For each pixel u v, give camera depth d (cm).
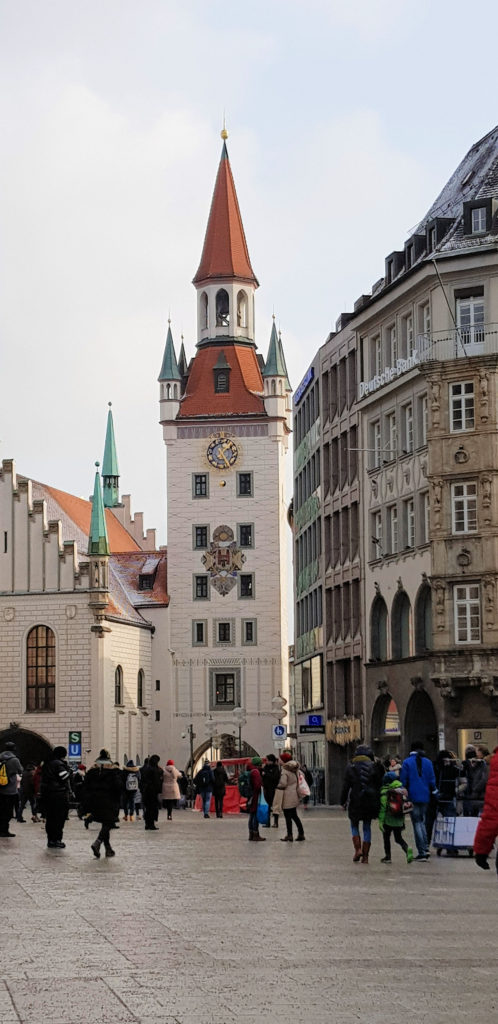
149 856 3303
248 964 1521
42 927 1844
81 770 7919
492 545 6312
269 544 12062
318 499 8575
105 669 10519
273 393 12206
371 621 7288
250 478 12156
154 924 1878
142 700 11538
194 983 1398
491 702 6312
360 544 7494
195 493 12188
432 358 6538
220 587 12012
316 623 8769
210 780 6225
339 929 1831
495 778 1370
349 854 3394
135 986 1380
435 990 1362
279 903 2170
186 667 11931
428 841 3297
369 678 7219
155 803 4822
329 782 8025
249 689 11900
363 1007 1274
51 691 10475
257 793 4009
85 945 1667
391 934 1783
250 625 11969
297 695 10031
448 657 6350
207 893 2330
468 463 6406
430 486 6500
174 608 11981
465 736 6388
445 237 6669
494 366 6362
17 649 10544
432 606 6469
